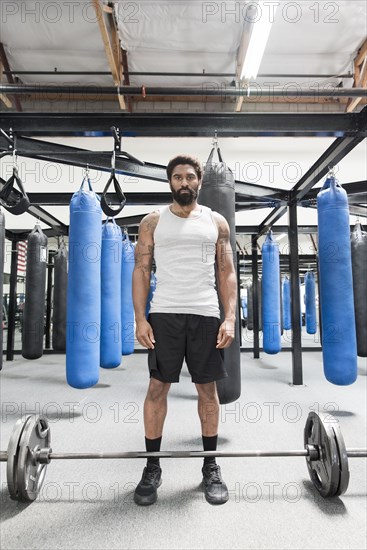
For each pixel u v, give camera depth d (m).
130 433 2.03
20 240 4.73
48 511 1.31
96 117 1.88
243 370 3.99
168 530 1.20
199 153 3.95
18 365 4.32
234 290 1.47
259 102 3.63
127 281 3.64
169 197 3.13
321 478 1.40
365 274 2.96
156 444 1.42
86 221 1.99
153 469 1.41
